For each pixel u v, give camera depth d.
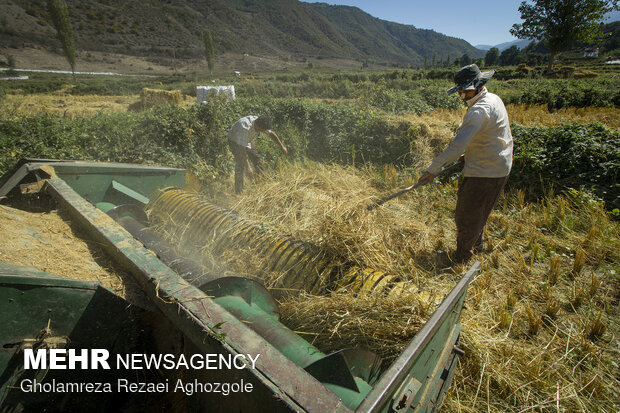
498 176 3.70
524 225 5.11
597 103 16.94
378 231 3.33
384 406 1.33
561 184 5.96
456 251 4.18
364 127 8.51
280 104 9.70
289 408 1.29
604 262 4.23
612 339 3.16
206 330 1.59
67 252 2.29
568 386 2.64
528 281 3.89
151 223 3.56
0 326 1.70
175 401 2.04
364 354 1.83
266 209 3.84
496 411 2.51
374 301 2.41
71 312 1.89
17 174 3.34
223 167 7.29
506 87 25.41
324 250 2.80
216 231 3.15
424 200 6.00
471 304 3.39
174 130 7.18
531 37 42.53
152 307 2.01
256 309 2.14
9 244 2.15
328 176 4.95
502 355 2.84
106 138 6.43
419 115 11.49
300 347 1.90
